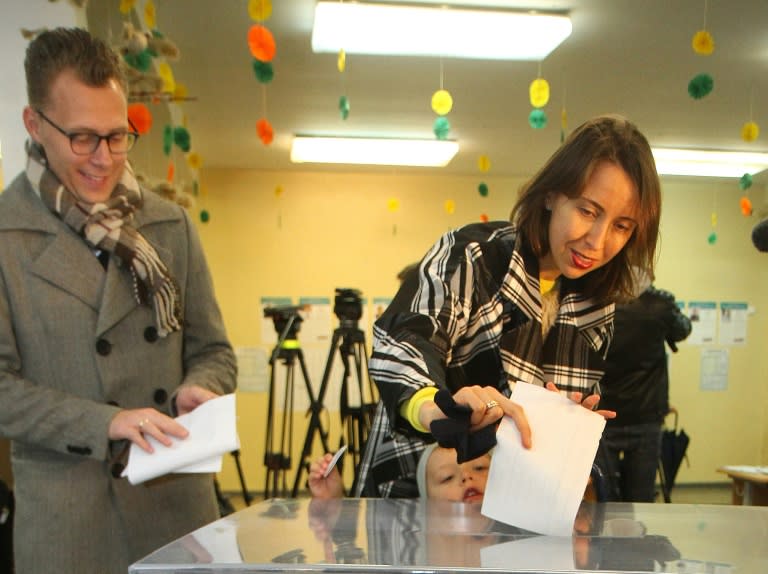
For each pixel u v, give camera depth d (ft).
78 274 3.12
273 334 14.15
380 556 1.66
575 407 2.29
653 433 8.38
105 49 2.94
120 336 3.23
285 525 1.98
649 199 2.69
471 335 3.01
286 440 13.99
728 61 7.75
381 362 2.63
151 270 3.28
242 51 7.48
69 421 2.78
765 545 1.86
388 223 14.48
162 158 8.98
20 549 3.03
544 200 2.87
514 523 1.95
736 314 15.14
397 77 8.27
